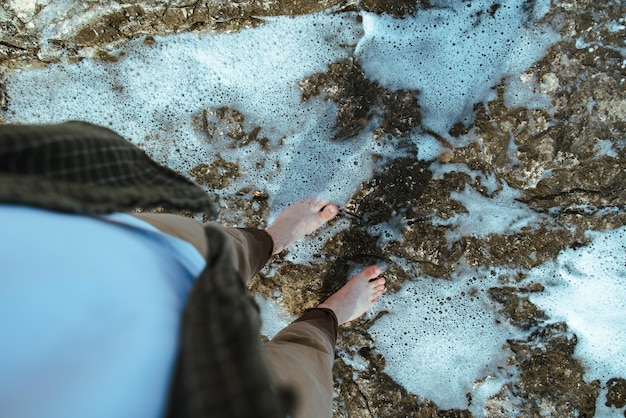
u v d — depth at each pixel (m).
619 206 1.56
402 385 1.65
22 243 0.50
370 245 1.65
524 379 1.60
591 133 1.54
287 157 1.65
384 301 1.66
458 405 1.63
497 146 1.58
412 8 1.57
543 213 1.59
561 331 1.59
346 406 1.66
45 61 1.61
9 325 0.46
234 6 1.54
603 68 1.53
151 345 0.52
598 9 1.52
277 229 1.53
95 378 0.47
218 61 1.62
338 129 1.63
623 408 1.58
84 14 1.52
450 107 1.60
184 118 1.65
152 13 1.54
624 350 1.57
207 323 0.50
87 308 0.49
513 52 1.56
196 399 0.46
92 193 0.61
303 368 1.08
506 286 1.61
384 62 1.60
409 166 1.62
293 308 1.69
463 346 1.63
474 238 1.61
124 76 1.63
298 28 1.59
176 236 0.82
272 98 1.63
